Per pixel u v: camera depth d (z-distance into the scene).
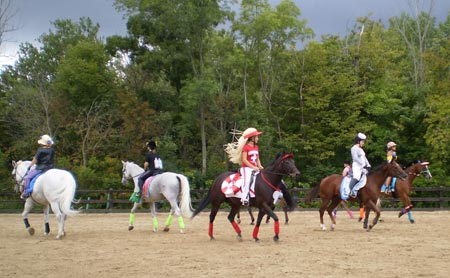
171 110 38.28
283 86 38.38
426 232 15.73
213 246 12.63
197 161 36.81
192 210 15.80
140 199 16.38
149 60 36.56
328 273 9.20
